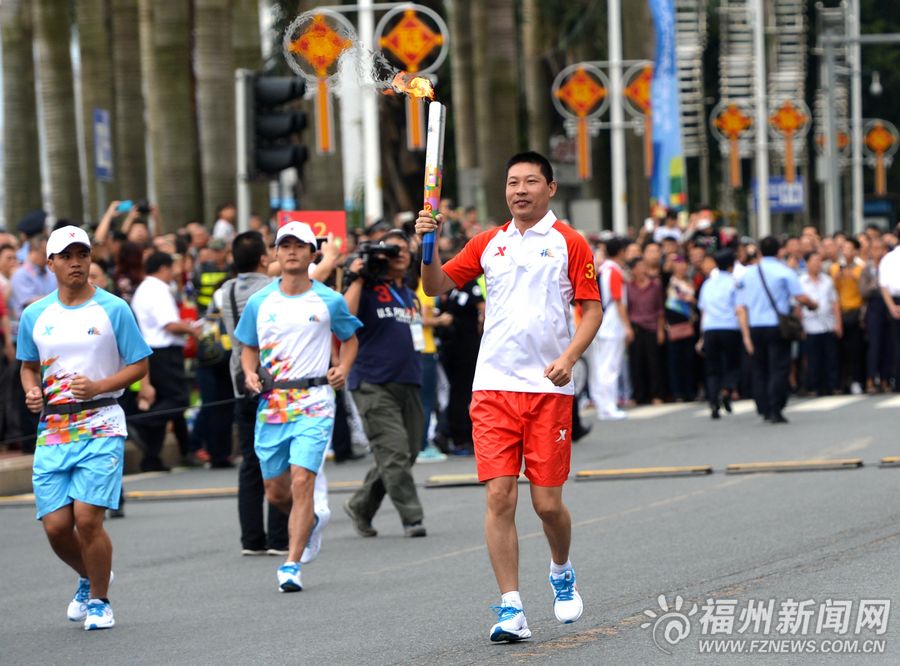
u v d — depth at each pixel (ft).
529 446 62.28
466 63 273.75
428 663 59.47
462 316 135.03
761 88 365.81
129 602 78.13
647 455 129.39
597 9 307.78
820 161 410.52
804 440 133.39
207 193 191.72
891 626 61.82
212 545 95.96
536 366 62.34
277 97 138.41
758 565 76.48
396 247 95.91
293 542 78.74
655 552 82.33
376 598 74.95
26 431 129.59
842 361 187.52
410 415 97.35
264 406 81.87
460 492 114.01
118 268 134.51
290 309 81.05
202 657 63.36
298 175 153.89
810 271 181.27
